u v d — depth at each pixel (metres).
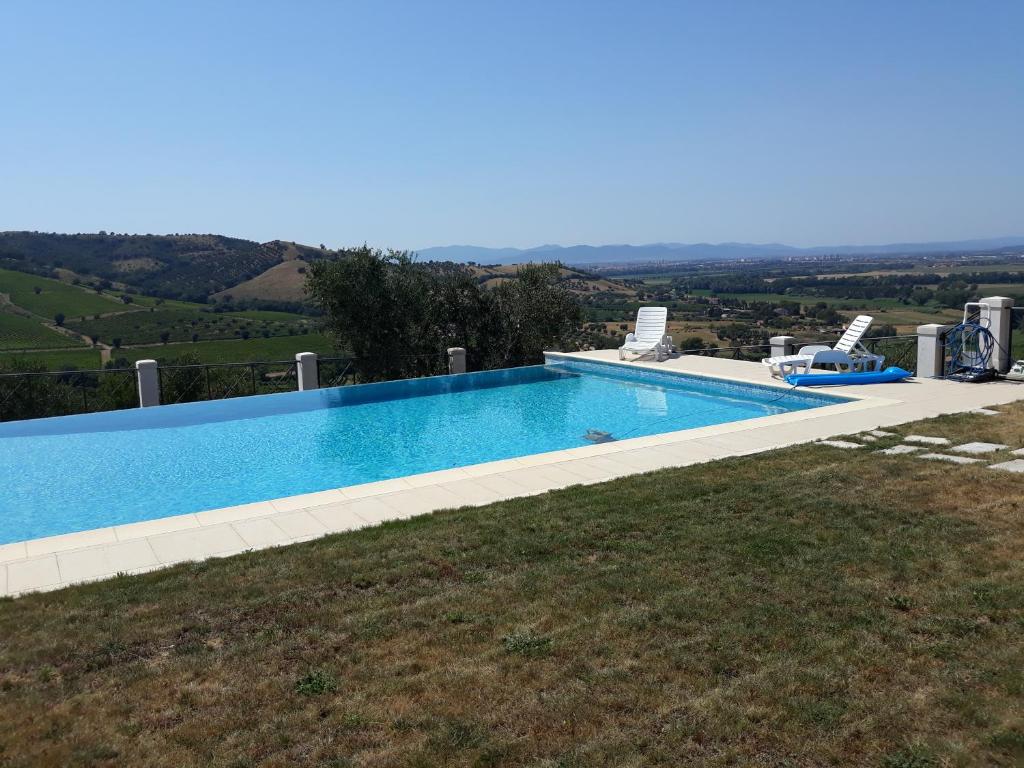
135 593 4.25
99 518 7.45
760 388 12.34
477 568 4.45
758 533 4.79
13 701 3.08
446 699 2.99
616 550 4.65
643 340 16.36
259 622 3.79
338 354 17.45
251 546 5.18
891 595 3.76
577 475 6.85
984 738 2.59
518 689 3.04
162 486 8.49
